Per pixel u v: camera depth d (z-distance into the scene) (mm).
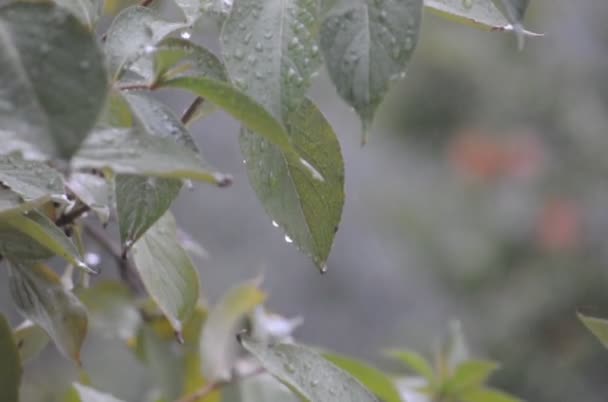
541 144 6215
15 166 1678
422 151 6531
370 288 8375
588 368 5602
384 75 1580
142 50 1638
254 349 1715
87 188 1719
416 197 6398
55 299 1729
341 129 7445
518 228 6008
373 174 7262
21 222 1670
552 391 5578
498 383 5629
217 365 2152
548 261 5883
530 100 6320
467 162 6246
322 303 8344
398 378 2299
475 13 1691
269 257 8219
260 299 2191
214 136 8156
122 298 2322
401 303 8227
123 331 2307
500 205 6113
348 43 1581
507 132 6266
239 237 8180
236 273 8039
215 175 1553
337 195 1678
